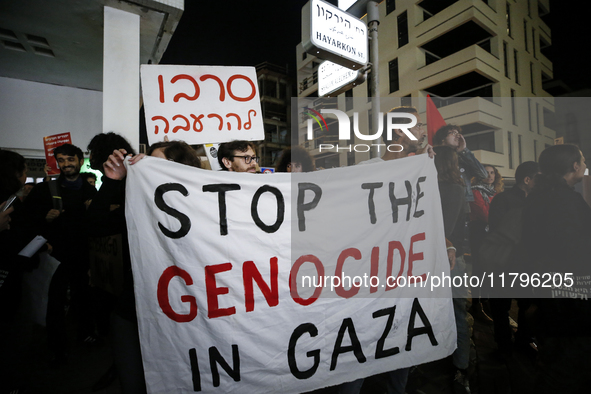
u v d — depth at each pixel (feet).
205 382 4.65
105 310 8.82
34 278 7.11
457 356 7.23
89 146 6.17
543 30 63.87
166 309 4.63
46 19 11.84
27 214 7.34
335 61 9.50
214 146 9.29
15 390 6.40
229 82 8.21
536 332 5.68
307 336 5.17
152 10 11.25
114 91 10.92
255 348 4.87
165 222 4.77
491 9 49.19
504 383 7.50
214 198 5.01
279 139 115.85
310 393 7.06
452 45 53.47
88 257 8.65
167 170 4.87
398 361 5.72
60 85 18.74
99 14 11.51
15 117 17.72
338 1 11.03
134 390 4.63
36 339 9.67
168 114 7.73
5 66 16.16
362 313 5.56
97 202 5.11
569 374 5.20
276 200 5.31
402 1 54.80
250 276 4.99
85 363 8.29
